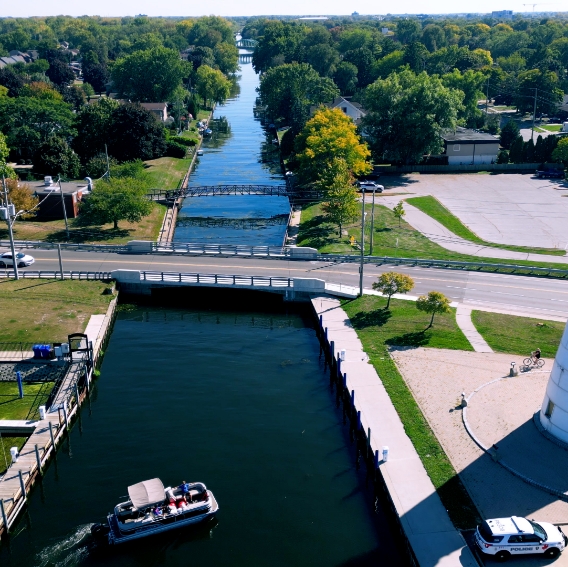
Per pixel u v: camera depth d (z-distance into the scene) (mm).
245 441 41156
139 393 46812
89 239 78625
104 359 52344
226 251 75125
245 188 104875
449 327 54625
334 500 36031
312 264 71125
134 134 114875
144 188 83750
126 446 40406
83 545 32625
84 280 65500
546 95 163000
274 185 115688
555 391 38438
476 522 32625
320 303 61156
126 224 85500
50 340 52531
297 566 31438
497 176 115125
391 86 112875
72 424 42875
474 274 67938
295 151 122375
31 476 36656
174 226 91625
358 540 33156
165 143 122000
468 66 192375
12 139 115938
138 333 57812
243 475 37844
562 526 32219
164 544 32781
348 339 53438
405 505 33750
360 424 40938
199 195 103625
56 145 104500
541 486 34969
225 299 65938
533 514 33125
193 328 59281
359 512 35156
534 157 119188
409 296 61844
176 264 70750
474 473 36219
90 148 114812
